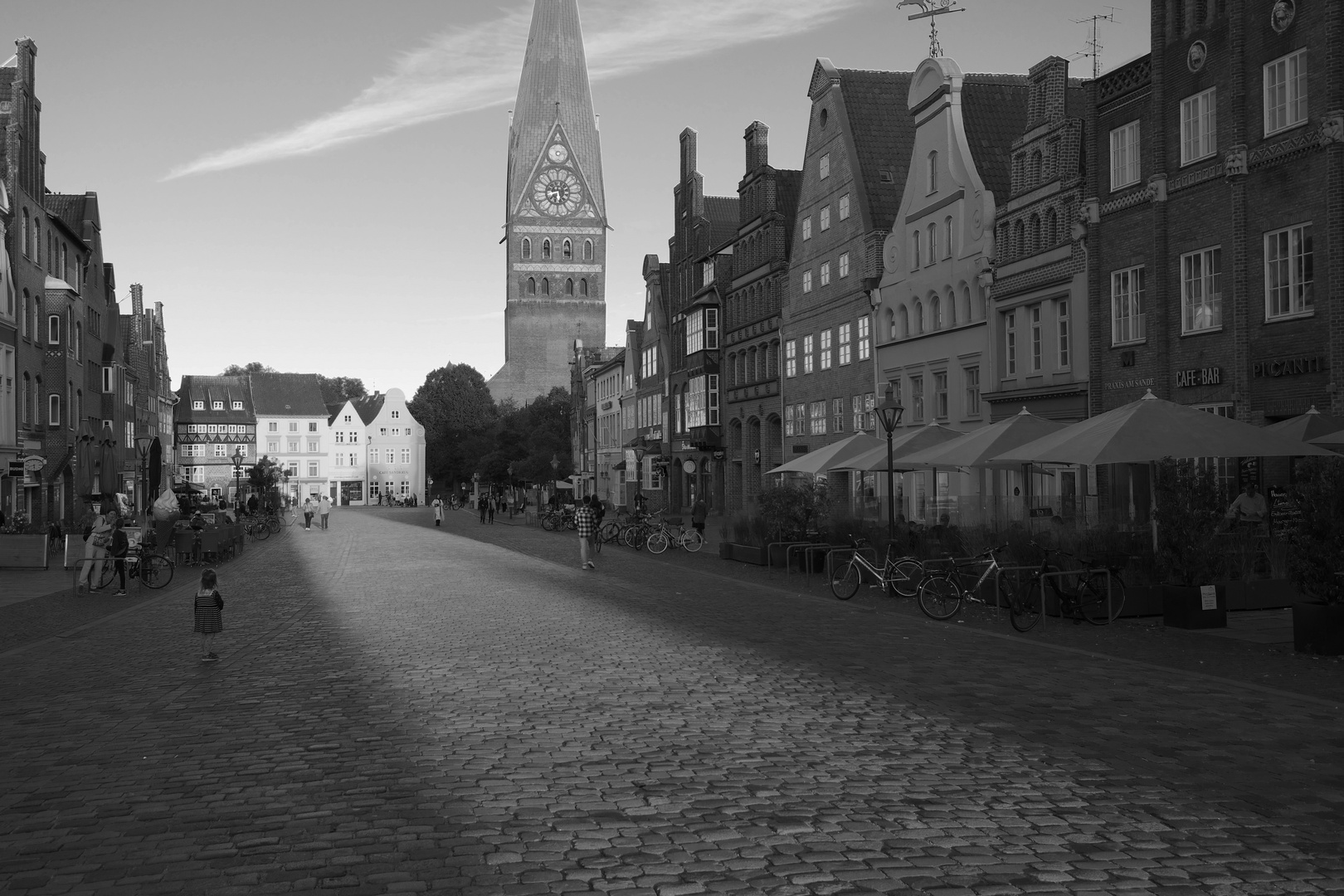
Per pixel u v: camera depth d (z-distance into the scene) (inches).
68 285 2206.0
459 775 335.0
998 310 1504.7
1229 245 1068.5
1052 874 248.8
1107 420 801.6
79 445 2320.4
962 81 1675.7
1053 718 413.4
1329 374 953.5
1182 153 1138.7
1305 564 566.9
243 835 280.2
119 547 1023.0
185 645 647.8
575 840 273.0
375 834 279.7
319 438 5949.8
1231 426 776.9
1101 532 808.3
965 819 289.4
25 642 668.7
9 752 374.0
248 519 2166.6
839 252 2021.4
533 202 5851.4
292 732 399.9
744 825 284.8
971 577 831.7
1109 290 1261.1
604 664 547.5
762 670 528.4
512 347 5866.1
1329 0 953.5
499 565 1322.6
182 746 379.9
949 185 1642.5
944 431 1194.0
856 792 314.2
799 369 2219.5
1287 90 1008.2
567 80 5856.3
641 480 3243.1
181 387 5625.0
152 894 240.7
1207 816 291.9
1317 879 246.5
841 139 2006.6
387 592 973.2
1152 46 1169.4
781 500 1253.1
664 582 1055.6
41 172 2214.6
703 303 2652.6
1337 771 336.5
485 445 4943.4
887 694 463.2
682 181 2933.1
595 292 5910.4
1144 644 613.3
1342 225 944.9
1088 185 1282.0
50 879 250.1
